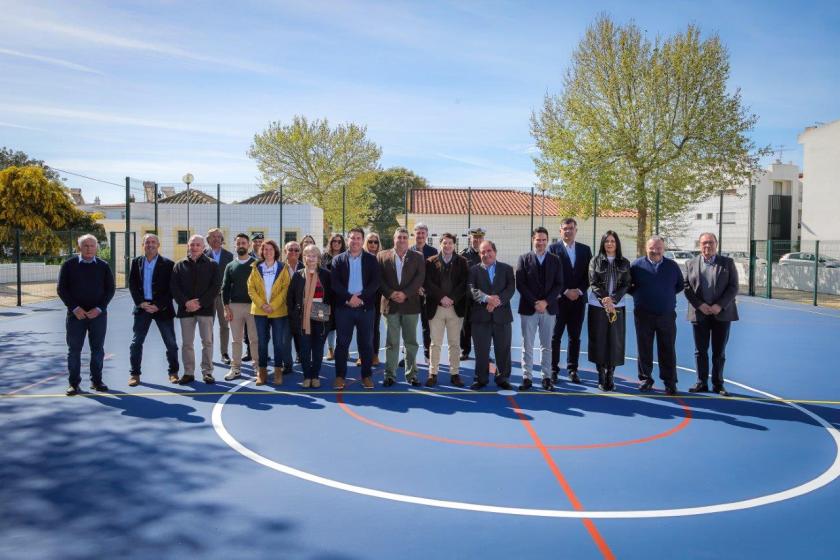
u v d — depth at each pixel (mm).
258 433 6047
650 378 7988
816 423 6578
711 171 27109
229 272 8406
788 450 5699
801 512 4398
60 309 17078
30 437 5844
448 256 8148
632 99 26766
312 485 4793
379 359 9984
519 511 4367
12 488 4676
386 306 8148
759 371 9344
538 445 5773
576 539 3969
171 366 8164
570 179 27297
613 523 4195
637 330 7977
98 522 4141
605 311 7863
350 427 6281
